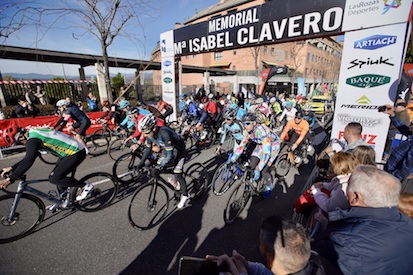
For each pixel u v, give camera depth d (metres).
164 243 2.35
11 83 8.21
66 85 9.79
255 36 4.90
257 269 1.01
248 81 24.14
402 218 1.14
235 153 3.03
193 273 0.91
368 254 1.04
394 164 2.56
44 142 2.25
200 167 3.62
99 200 3.19
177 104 8.23
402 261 1.00
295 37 4.21
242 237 2.49
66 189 2.76
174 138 2.61
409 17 2.80
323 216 1.86
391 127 4.53
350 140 2.60
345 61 3.48
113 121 5.55
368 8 3.12
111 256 2.14
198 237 2.46
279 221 1.02
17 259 2.07
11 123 5.39
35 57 9.79
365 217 1.17
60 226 2.59
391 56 3.03
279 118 8.72
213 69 20.31
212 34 5.89
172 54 7.43
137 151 3.97
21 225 2.50
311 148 6.04
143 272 1.96
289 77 28.08
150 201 2.70
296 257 0.89
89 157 5.16
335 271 1.06
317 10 3.75
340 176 1.88
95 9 6.46
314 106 14.15
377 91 3.22
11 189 3.51
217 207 3.12
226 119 3.81
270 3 4.44
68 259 2.09
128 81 13.71
